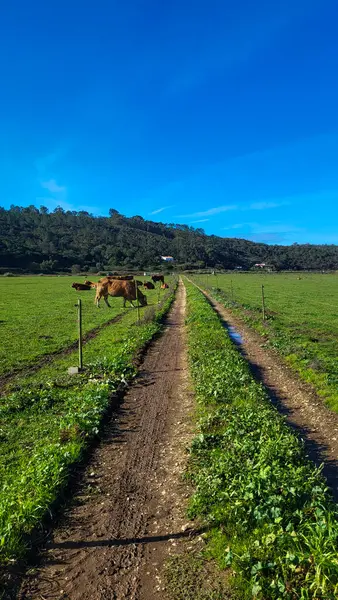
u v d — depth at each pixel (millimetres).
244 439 7770
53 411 10438
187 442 8656
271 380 13406
